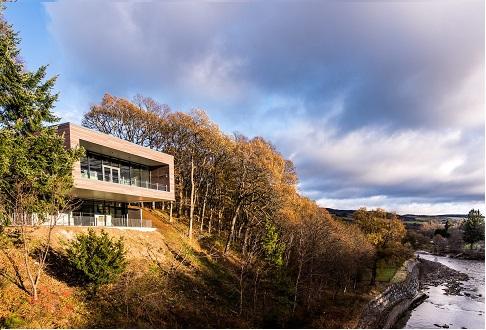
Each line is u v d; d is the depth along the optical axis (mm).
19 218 18453
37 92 18719
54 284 18797
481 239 109625
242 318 22578
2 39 16984
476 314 37125
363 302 32031
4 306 15258
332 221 49031
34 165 17859
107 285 20656
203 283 26969
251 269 33469
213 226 49625
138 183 35125
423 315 35719
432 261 84688
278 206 38594
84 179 26766
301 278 34562
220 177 47500
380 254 44562
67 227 25094
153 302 20188
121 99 48344
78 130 26609
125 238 28453
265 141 44750
